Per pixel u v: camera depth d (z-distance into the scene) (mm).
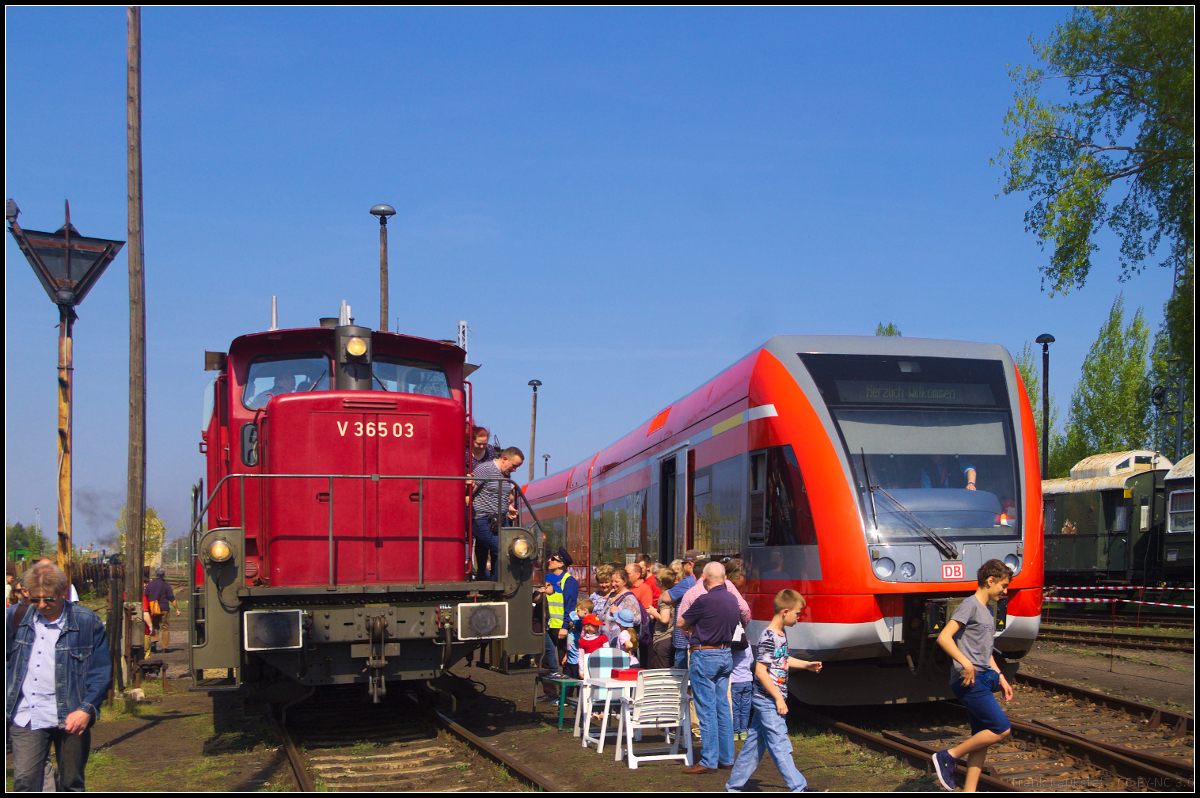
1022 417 10234
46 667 5891
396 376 10305
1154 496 22391
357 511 9359
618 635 10023
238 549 8625
